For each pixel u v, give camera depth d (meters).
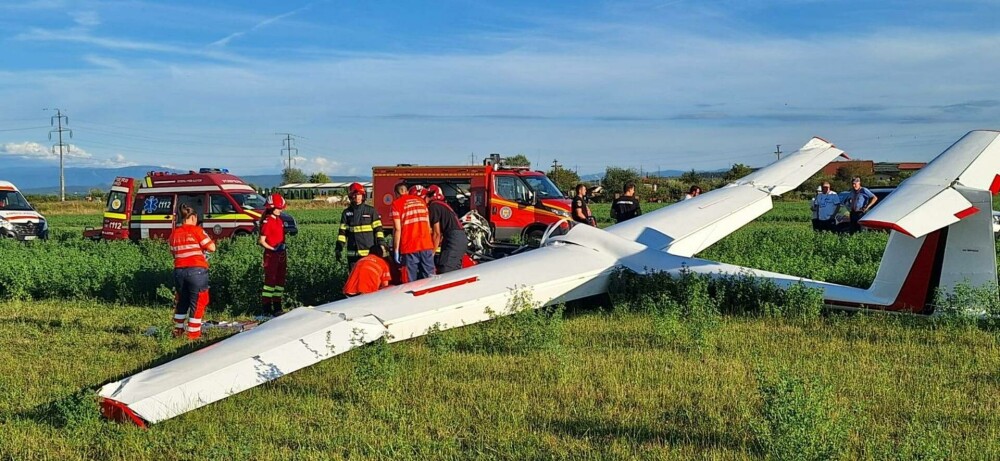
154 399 6.02
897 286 8.56
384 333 7.52
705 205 12.62
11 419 6.21
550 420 5.82
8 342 9.21
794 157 13.66
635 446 5.26
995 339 7.71
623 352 7.71
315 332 7.30
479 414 5.97
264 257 11.23
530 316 8.27
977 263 8.06
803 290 9.11
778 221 32.19
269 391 6.75
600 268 10.05
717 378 6.70
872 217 5.95
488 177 19.20
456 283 9.11
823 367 6.91
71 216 52.78
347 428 5.77
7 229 26.19
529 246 12.35
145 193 24.52
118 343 9.09
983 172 6.66
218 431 5.79
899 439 5.22
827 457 4.76
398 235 10.73
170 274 12.59
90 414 5.93
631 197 15.62
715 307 8.99
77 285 12.82
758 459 4.96
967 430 5.38
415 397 6.46
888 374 6.71
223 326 10.21
